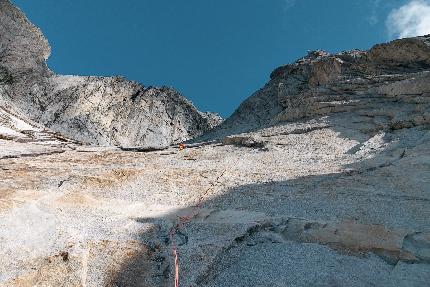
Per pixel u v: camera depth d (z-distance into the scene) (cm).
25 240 925
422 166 1365
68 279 786
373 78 2862
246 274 802
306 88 3703
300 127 2438
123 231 992
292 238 934
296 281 761
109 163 1852
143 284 790
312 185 1330
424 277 741
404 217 1007
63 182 1441
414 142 1703
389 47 3108
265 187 1352
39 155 1995
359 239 889
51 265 822
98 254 873
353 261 819
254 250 893
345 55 3431
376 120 2191
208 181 1470
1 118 3125
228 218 1057
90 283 788
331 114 2592
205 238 940
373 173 1388
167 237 959
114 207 1192
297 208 1117
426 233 900
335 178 1389
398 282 734
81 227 1016
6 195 1217
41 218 1055
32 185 1387
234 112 4428
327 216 1042
